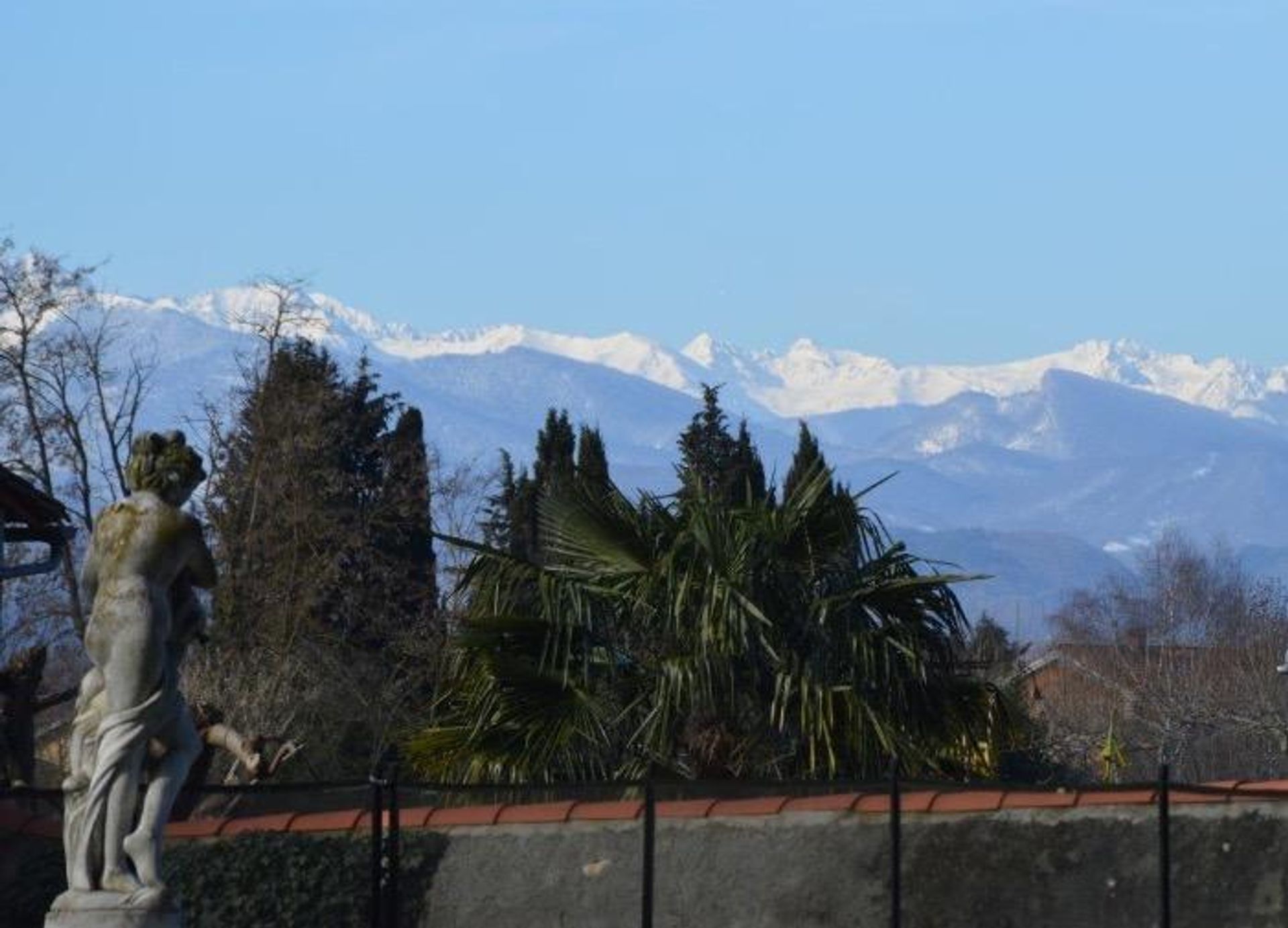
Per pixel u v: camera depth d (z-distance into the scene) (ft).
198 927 134.41
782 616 168.35
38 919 133.18
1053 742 337.31
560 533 174.70
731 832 135.03
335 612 347.77
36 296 342.23
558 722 164.55
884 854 133.28
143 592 108.47
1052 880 131.54
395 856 126.93
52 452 339.77
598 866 134.92
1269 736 488.44
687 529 170.19
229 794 136.56
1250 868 129.18
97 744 108.78
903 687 169.07
